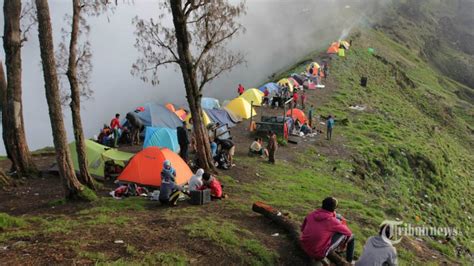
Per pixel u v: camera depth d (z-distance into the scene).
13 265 7.51
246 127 33.09
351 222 14.41
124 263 7.80
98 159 18.25
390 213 19.12
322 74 53.19
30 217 11.80
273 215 11.54
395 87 63.12
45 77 13.45
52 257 7.94
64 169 14.04
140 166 16.55
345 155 28.66
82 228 9.97
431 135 44.72
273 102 40.03
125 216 11.62
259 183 19.38
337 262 8.99
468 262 16.73
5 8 17.64
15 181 17.47
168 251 8.77
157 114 28.75
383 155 30.36
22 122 18.66
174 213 12.15
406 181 29.08
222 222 11.16
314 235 8.88
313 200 16.88
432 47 125.75
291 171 23.11
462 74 120.00
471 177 38.59
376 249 7.76
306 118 34.31
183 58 18.36
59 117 13.78
